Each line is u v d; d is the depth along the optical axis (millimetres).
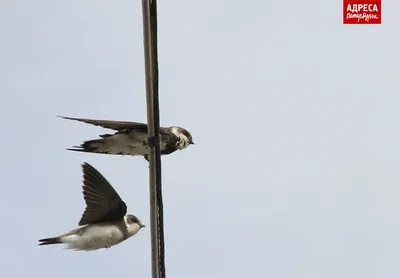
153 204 11133
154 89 10539
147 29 10039
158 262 11258
